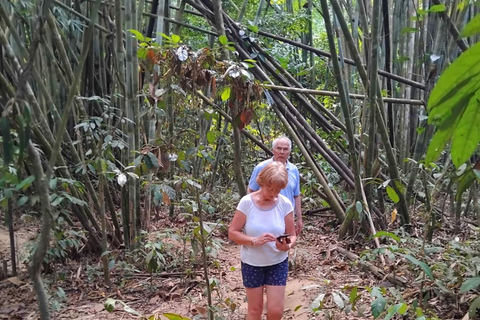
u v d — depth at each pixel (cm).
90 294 321
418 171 479
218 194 578
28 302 298
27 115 117
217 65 380
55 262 363
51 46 413
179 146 491
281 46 666
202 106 461
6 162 118
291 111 482
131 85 383
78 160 356
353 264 345
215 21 439
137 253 371
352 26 527
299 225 352
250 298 252
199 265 371
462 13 400
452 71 93
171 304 307
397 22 545
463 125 116
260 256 246
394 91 584
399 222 470
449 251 308
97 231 393
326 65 778
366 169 430
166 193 330
